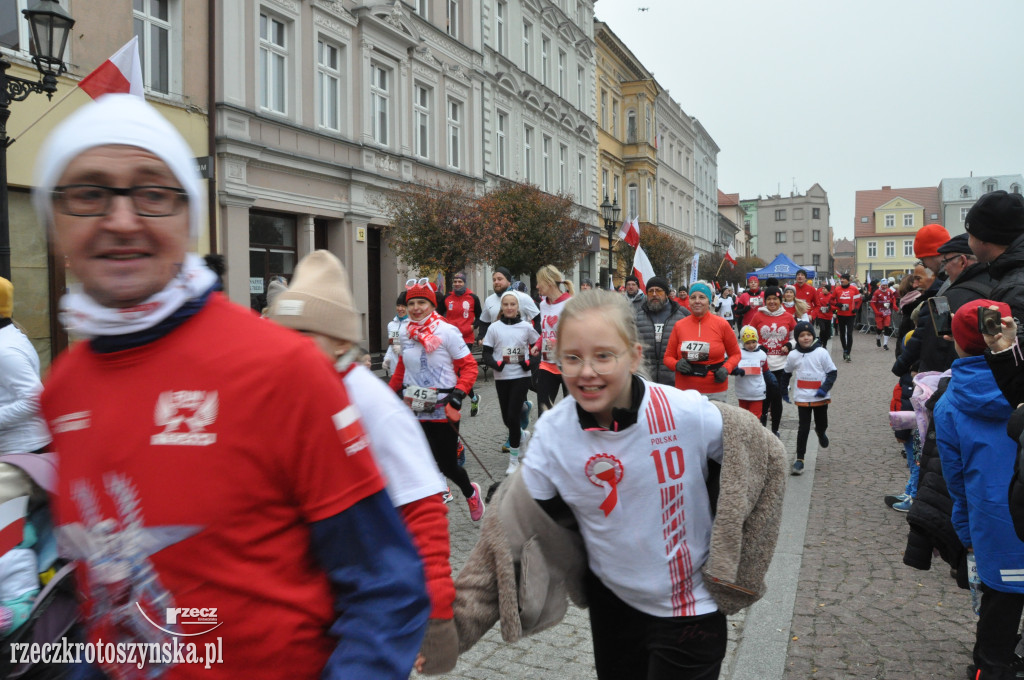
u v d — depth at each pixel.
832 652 3.70
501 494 2.26
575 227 20.39
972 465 2.99
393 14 18.92
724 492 2.12
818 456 8.33
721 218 75.19
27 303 11.29
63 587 1.64
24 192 11.16
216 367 1.29
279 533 1.32
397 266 19.62
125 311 1.29
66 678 1.52
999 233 3.71
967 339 2.98
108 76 6.47
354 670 1.31
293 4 15.98
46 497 1.83
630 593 2.23
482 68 23.84
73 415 1.34
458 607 2.14
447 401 5.71
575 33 32.66
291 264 16.72
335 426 1.33
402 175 19.72
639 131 42.25
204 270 1.42
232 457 1.27
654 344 7.96
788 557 5.03
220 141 14.24
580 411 2.18
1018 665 3.05
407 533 1.45
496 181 24.80
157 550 1.26
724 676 3.51
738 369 7.99
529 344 7.98
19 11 10.78
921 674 3.46
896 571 4.78
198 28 13.85
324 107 17.19
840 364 18.25
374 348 19.77
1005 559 2.93
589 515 2.21
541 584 2.19
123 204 1.30
